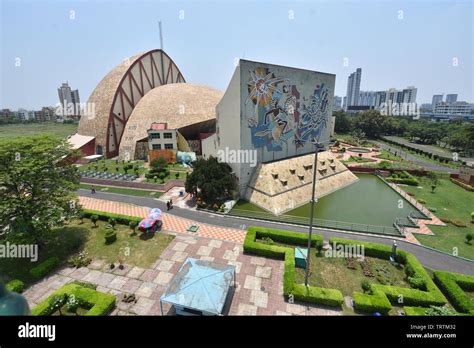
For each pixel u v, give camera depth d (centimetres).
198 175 3975
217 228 3281
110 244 2869
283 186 4166
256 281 2277
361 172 6156
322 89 5303
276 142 4578
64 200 2644
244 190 4275
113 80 7806
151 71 8969
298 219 3541
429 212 3750
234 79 3825
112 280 2283
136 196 4494
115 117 7600
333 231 3219
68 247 2772
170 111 7288
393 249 2545
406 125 11988
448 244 2941
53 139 2714
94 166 6256
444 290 2150
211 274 1994
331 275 2366
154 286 2209
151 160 6138
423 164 6806
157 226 3269
